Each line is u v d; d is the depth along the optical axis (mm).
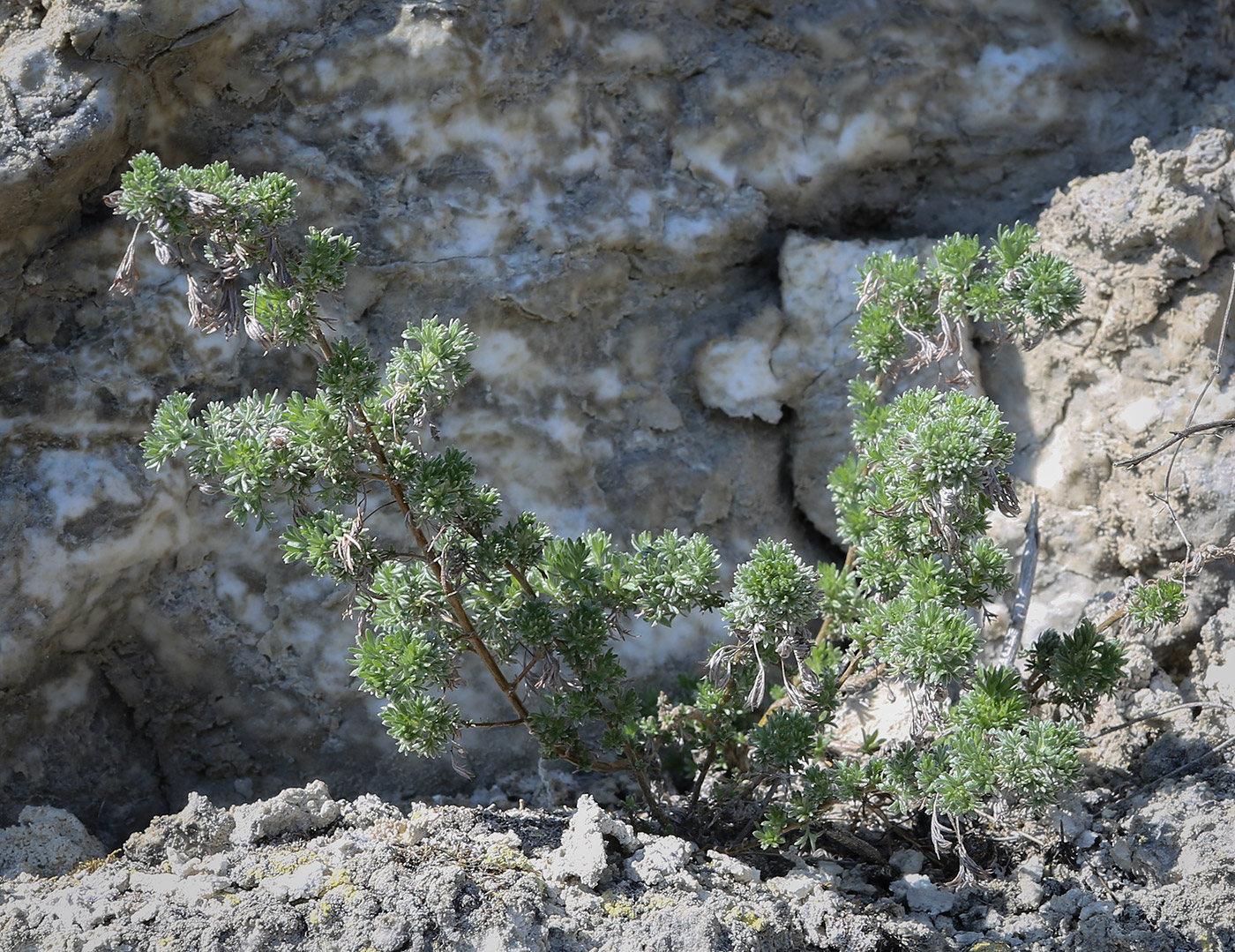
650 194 4699
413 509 3305
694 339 4828
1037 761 3227
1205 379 4469
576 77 4543
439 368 3201
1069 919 3527
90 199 4125
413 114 4328
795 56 4887
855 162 5000
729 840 3936
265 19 4141
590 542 3654
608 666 3545
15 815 4035
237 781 4379
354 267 4324
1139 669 4258
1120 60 5148
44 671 4090
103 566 4051
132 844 3393
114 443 4094
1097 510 4598
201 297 3057
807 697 3639
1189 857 3557
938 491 3270
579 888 3258
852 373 4801
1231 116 4891
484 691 4496
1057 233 4789
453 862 3256
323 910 3051
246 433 3283
